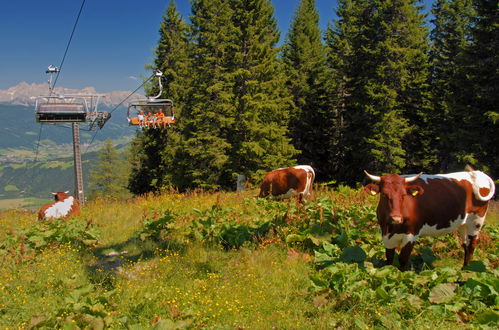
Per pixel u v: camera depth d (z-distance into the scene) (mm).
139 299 5965
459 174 7148
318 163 38219
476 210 7043
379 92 29188
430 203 6516
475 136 23188
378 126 28828
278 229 8828
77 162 26516
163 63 38406
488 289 5332
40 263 7867
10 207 18547
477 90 23109
